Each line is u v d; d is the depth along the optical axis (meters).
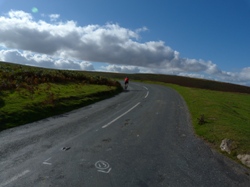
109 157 7.64
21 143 8.62
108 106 18.08
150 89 35.78
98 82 33.19
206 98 25.11
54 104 15.96
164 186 6.01
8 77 22.75
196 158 7.98
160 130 11.38
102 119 13.32
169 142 9.55
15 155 7.47
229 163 7.74
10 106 13.77
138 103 20.11
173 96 27.14
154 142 9.45
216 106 18.75
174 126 12.32
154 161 7.52
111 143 9.07
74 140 9.24
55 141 9.02
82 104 18.44
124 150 8.38
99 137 9.79
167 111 16.78
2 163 6.85
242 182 6.51
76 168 6.71
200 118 13.21
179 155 8.17
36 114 13.45
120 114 14.95
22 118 12.37
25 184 5.71
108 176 6.33
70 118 13.41
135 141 9.47
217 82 81.50
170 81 77.00
